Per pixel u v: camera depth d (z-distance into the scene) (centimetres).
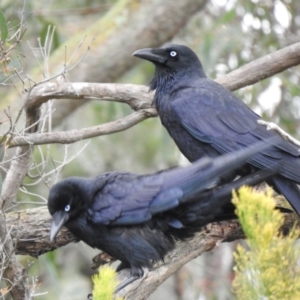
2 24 1093
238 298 634
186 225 1015
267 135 1191
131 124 1245
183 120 1209
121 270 1058
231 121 1202
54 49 1736
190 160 1238
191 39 1927
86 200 999
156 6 1819
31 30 1703
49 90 1154
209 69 1705
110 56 1770
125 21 1811
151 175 1002
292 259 612
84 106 1981
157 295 1980
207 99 1217
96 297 652
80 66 1741
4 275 979
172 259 1082
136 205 988
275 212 611
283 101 1752
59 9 1866
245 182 997
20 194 1547
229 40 1716
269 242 608
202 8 1833
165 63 1261
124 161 2041
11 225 1040
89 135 1185
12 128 1066
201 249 1111
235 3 1762
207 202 992
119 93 1239
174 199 968
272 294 610
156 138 2052
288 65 1330
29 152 1145
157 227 1012
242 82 1337
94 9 1873
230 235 1131
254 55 1775
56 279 1535
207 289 1745
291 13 1809
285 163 1132
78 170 1934
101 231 1005
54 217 995
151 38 1809
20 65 1108
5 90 1619
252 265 615
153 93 1273
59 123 1748
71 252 1988
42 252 1125
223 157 943
